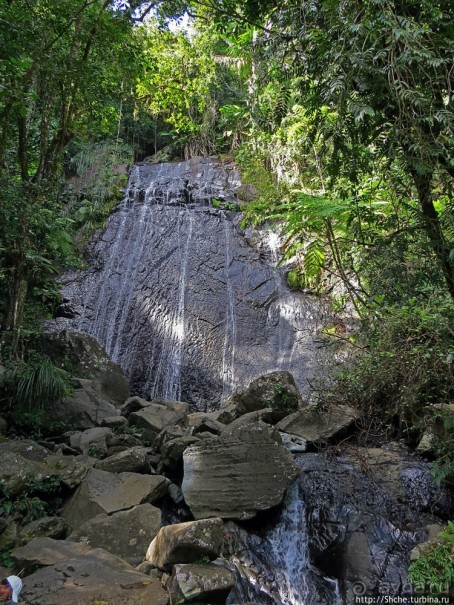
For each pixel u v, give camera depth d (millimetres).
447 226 2750
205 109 15062
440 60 2357
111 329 9969
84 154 13914
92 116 8281
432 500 4562
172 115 14578
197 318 10094
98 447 5566
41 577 3330
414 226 3111
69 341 7691
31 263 7945
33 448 5031
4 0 5719
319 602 3951
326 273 9945
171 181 13703
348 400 5984
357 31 2510
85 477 4770
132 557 3936
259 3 3834
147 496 4598
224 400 8773
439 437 4867
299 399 6371
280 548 4328
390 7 2463
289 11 3244
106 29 6695
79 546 3869
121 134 16438
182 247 11547
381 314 5316
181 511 4738
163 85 13211
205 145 15547
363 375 5875
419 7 2604
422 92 2477
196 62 12719
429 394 5262
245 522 4406
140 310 10289
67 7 6199
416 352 5133
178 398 9008
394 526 4344
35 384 6195
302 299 10094
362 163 3174
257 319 10000
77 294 10352
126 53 7441
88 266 11055
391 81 2525
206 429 6039
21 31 5504
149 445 6141
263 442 4719
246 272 10945
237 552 4098
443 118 2355
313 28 3012
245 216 11539
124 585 3271
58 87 7254
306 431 5637
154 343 9773
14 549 3807
